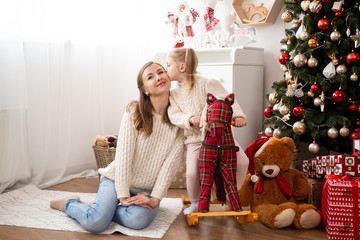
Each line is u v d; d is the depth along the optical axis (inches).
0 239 69.7
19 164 101.4
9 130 98.7
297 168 98.5
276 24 120.9
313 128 90.7
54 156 111.7
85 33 120.1
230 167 72.6
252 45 127.1
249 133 119.3
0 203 89.3
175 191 99.8
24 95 101.4
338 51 88.7
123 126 75.1
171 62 77.2
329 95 91.9
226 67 111.3
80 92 120.4
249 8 125.1
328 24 88.2
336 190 69.2
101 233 72.1
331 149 96.1
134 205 73.0
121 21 131.6
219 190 78.0
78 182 111.1
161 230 72.7
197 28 138.5
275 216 72.6
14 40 99.1
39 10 105.7
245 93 115.8
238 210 72.2
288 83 96.7
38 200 92.2
